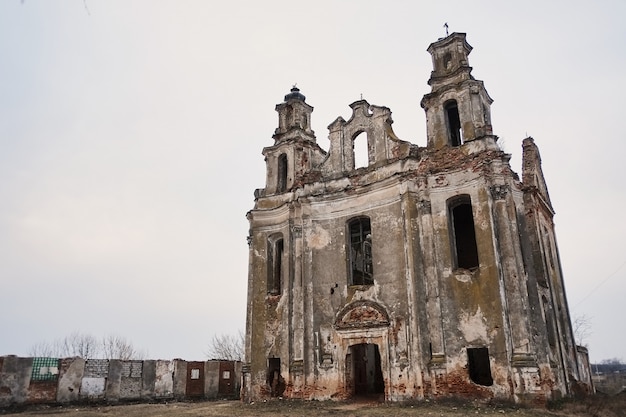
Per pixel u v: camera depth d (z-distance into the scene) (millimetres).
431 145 23828
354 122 26812
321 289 24906
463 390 19812
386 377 21766
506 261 20297
